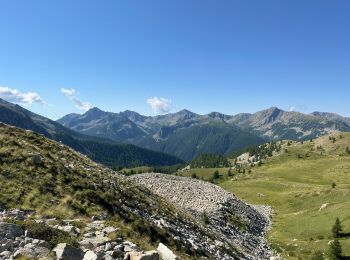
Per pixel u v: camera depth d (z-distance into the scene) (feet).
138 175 367.66
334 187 499.51
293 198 490.90
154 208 144.36
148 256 65.31
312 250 237.25
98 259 58.90
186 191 311.27
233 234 231.91
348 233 256.93
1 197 88.07
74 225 81.66
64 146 178.91
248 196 570.87
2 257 53.31
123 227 92.27
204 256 115.24
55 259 56.24
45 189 100.17
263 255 213.05
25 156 114.93
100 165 190.70
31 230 64.13
